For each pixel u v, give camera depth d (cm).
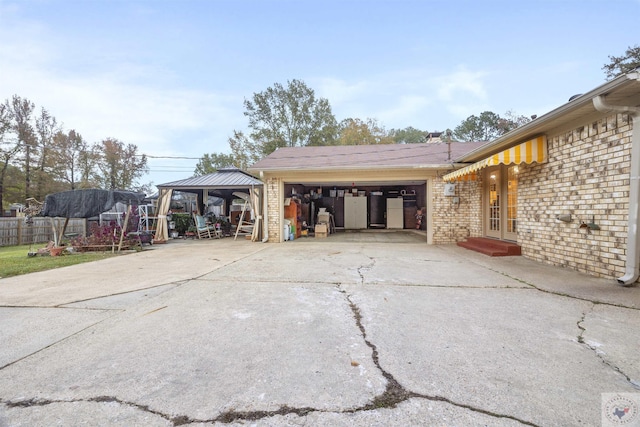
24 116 2533
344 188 1788
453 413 177
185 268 648
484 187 992
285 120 3275
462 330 301
